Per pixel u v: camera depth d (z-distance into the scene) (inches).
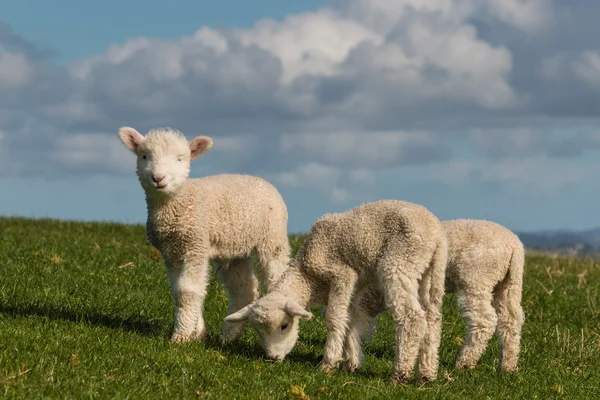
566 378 398.9
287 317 358.6
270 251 421.7
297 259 373.1
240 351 389.4
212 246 398.6
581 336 479.2
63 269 535.5
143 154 383.9
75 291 477.4
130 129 389.7
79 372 297.1
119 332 382.9
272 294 362.6
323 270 361.1
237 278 426.9
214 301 497.7
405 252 339.6
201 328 397.4
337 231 358.6
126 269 564.4
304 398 306.3
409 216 343.3
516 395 355.3
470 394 353.4
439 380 358.3
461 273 403.2
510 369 402.9
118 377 298.7
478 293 399.9
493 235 403.9
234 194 404.5
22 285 475.5
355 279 357.4
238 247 406.9
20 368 289.9
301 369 356.8
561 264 788.0
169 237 385.1
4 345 317.1
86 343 342.6
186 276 385.4
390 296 340.8
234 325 409.1
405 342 339.9
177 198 380.8
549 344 464.4
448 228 413.7
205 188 394.9
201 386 306.0
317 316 489.1
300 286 368.2
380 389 329.1
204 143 398.0
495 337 471.8
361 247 350.9
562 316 541.6
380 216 351.3
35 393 267.7
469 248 402.6
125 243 698.8
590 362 434.6
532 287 614.5
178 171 377.1
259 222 413.1
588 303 569.6
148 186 378.6
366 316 388.2
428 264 346.9
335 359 358.0
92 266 559.5
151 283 530.0
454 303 548.7
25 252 587.8
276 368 353.1
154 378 305.7
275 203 423.5
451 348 447.5
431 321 349.7
